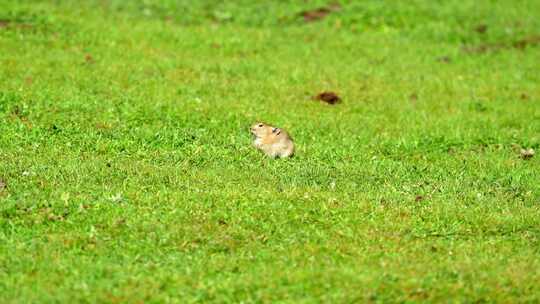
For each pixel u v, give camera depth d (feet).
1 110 61.26
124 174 49.88
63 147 55.16
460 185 53.06
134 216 43.42
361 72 82.33
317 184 51.03
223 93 72.13
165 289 37.29
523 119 72.13
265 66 81.25
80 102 64.39
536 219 46.57
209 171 51.88
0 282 37.27
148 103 66.13
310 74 80.02
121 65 76.95
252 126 57.06
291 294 37.17
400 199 49.08
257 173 52.13
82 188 46.91
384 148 61.77
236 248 41.45
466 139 65.10
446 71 85.61
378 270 39.50
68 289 36.83
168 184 48.62
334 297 37.04
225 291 37.22
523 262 41.32
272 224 43.78
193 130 61.21
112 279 37.91
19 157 52.03
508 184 54.24
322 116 68.28
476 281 39.09
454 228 45.16
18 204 43.73
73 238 41.11
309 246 41.75
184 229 42.37
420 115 71.41
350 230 43.78
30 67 73.41
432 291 38.04
